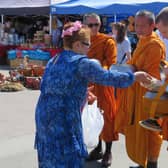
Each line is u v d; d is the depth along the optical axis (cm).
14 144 615
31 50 1508
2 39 1681
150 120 376
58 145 344
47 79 349
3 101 930
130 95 443
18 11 1620
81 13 1421
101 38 503
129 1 1381
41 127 351
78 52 352
